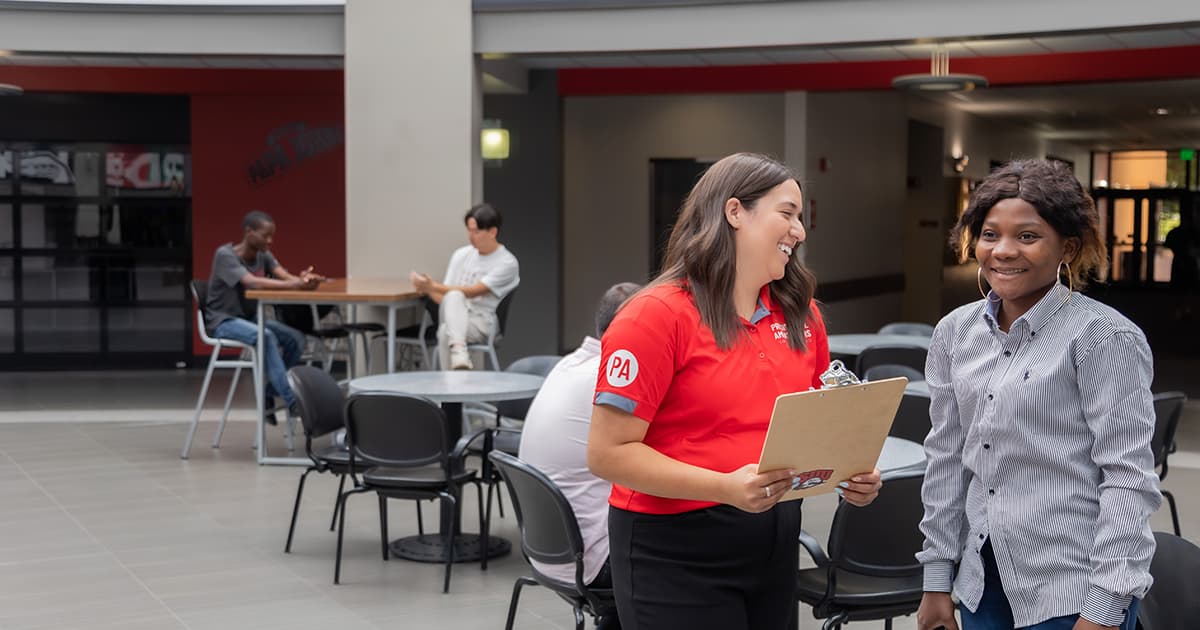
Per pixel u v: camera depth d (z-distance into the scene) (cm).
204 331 838
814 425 220
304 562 575
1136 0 766
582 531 374
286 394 824
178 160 1340
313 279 813
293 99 1337
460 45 909
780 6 851
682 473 231
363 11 914
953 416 259
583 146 1390
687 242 247
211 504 696
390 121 920
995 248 242
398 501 704
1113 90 1439
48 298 1336
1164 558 268
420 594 525
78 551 596
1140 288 2078
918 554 263
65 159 1327
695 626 245
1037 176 241
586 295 1405
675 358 241
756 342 247
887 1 827
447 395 571
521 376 643
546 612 501
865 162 1462
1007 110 1731
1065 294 243
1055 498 240
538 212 1329
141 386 1206
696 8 868
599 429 240
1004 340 246
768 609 254
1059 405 239
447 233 921
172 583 541
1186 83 1362
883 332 860
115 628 479
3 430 944
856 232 1441
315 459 576
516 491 382
